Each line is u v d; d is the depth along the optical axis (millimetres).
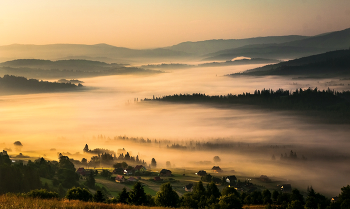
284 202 91375
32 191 65188
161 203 73812
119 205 49156
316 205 89938
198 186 93312
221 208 70938
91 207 45000
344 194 92562
